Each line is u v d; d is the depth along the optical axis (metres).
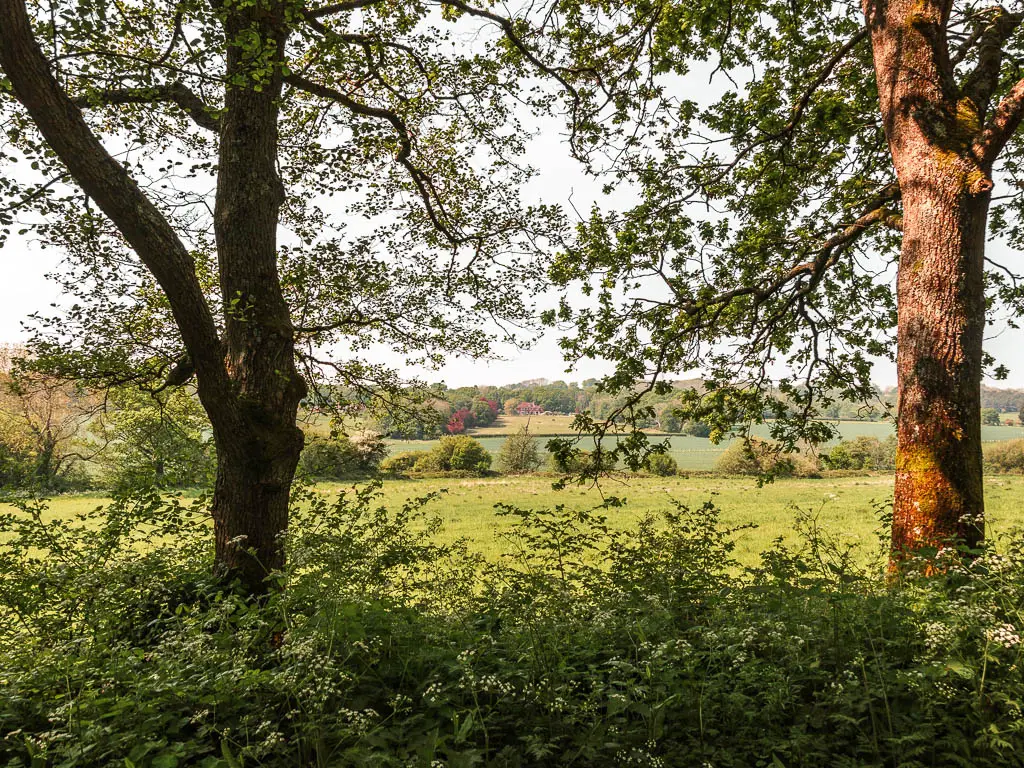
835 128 9.80
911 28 7.04
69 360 7.80
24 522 5.75
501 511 6.39
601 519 6.29
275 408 6.51
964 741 3.25
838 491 35.72
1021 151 10.05
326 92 8.23
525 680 3.88
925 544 5.68
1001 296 10.62
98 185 5.15
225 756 3.00
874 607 4.54
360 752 3.15
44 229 7.33
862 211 10.53
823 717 3.60
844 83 10.03
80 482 35.47
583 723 3.66
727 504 29.34
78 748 2.99
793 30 10.04
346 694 3.83
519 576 5.59
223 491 6.51
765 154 11.12
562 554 6.05
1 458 6.73
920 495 6.17
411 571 5.98
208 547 7.02
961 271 6.41
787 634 4.25
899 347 6.77
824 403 11.10
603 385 10.28
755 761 3.46
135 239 5.38
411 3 8.47
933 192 6.62
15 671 4.02
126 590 4.99
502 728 3.78
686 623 5.11
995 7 8.40
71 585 4.97
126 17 6.48
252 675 3.47
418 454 59.62
